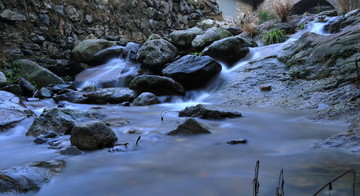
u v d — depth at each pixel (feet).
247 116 13.10
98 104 19.56
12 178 5.63
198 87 21.61
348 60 15.85
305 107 14.10
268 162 6.99
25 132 11.28
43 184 5.91
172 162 7.30
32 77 25.61
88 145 8.47
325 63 16.88
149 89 20.63
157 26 42.45
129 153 8.14
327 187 5.32
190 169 6.75
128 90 20.53
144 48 26.53
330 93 14.47
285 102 15.43
